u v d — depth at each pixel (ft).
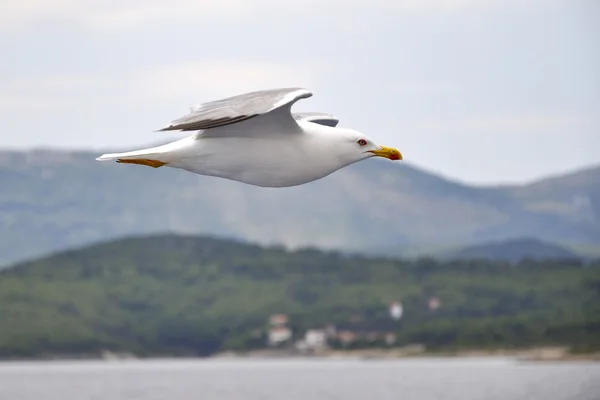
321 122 56.59
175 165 50.65
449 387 317.22
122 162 50.14
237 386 348.38
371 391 310.65
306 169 51.13
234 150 50.26
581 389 293.64
